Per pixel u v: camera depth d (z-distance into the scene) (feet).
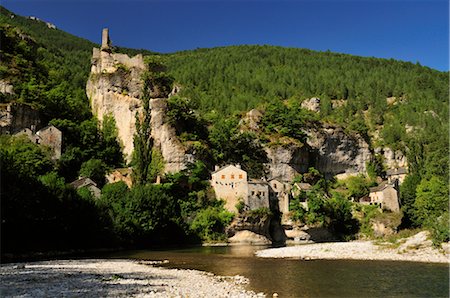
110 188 272.10
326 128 466.70
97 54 447.01
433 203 374.63
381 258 179.22
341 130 473.26
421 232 213.46
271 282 120.98
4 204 176.65
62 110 360.07
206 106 585.22
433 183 391.65
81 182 283.18
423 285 118.21
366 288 113.60
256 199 344.69
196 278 124.67
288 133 435.94
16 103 313.32
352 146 477.77
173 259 184.75
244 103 611.06
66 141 334.65
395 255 185.37
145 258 188.85
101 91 408.67
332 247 219.82
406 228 375.45
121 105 394.52
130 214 256.73
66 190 213.87
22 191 186.70
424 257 177.58
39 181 202.18
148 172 333.21
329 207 360.69
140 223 258.78
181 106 388.57
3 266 145.48
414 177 439.22
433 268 150.00
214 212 328.70
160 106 375.25
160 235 283.18
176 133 371.76
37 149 285.64
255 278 128.36
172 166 356.18
